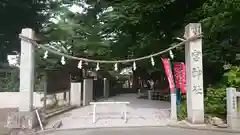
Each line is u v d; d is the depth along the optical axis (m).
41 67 16.64
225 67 11.47
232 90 8.73
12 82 17.02
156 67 17.72
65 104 15.81
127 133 8.24
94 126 9.34
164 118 10.93
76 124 9.74
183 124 9.32
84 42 18.94
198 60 9.20
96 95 20.80
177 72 10.49
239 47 12.45
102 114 12.09
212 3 10.92
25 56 8.94
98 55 19.33
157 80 22.73
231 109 8.70
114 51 18.48
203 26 11.27
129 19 14.52
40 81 15.31
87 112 12.92
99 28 19.80
